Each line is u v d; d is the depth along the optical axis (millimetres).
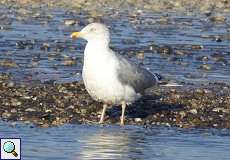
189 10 35750
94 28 17156
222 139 16172
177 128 17094
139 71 17672
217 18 33562
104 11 34500
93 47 17188
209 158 14617
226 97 19875
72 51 25406
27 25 29922
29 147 14938
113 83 17141
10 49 25156
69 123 17078
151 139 15977
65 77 21547
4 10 33406
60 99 18875
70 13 33688
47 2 36281
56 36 27938
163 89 20375
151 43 27078
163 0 37750
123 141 15711
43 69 22469
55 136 15867
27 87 19953
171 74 22453
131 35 28547
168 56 25062
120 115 18062
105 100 17391
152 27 30641
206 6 36844
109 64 17125
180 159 14484
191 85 21109
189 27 31094
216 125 17438
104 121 17406
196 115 18188
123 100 17453
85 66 17266
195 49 26359
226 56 25469
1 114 17422
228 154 14953
